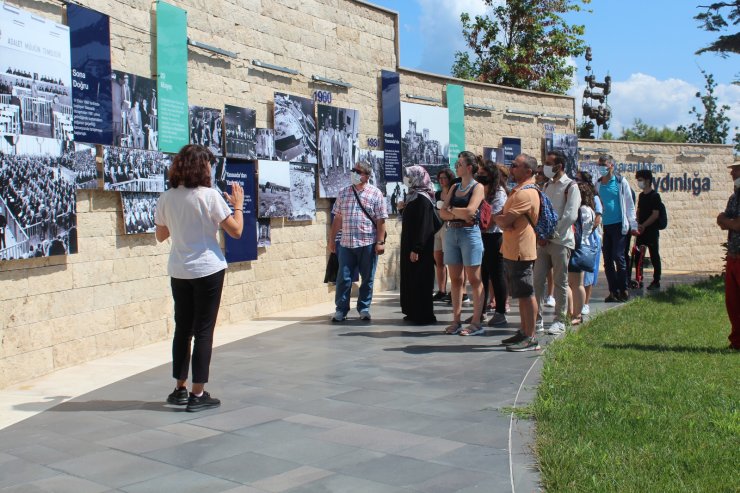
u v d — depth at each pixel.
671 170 25.59
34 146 7.15
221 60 10.73
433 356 7.87
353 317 10.97
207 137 10.23
